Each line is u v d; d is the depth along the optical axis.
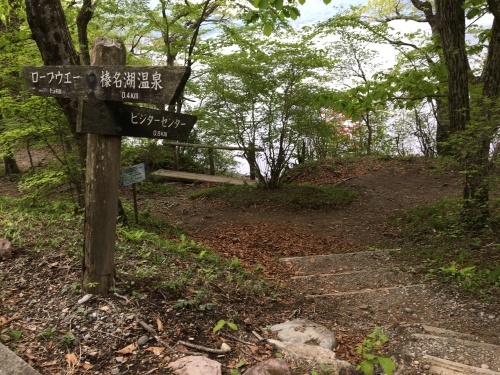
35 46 7.05
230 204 10.45
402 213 9.12
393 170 12.37
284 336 3.43
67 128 6.35
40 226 5.02
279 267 6.08
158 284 3.75
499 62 5.99
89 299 3.35
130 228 6.53
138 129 3.11
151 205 10.68
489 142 5.34
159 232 7.52
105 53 3.12
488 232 6.05
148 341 2.98
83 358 2.77
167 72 2.85
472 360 3.06
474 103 5.84
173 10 11.28
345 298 4.66
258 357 2.97
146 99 2.95
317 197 10.34
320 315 4.21
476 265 5.26
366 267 5.88
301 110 9.46
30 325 3.04
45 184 6.58
